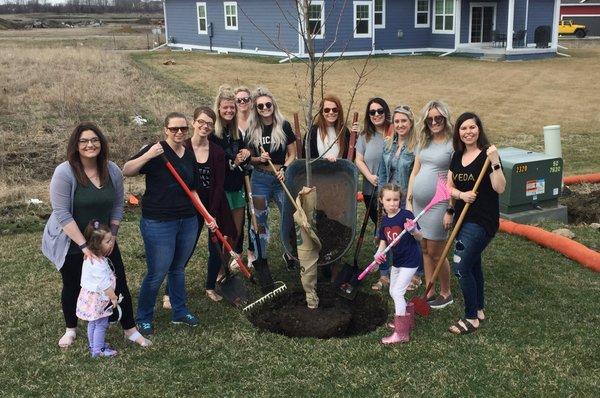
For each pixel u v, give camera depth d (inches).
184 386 157.9
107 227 168.6
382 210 219.3
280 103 654.5
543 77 855.1
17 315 199.8
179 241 185.8
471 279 181.3
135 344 179.6
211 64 979.3
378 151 224.7
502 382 156.9
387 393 153.6
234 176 217.2
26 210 315.9
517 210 291.7
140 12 4266.7
